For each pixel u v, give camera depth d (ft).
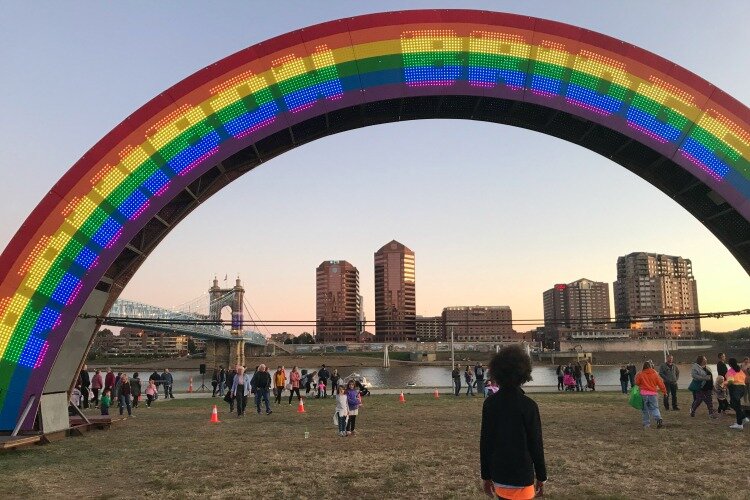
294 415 67.41
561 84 51.21
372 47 51.55
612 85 50.88
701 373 54.70
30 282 46.68
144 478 32.94
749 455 36.50
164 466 36.27
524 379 15.93
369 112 57.93
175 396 112.06
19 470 35.58
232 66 50.49
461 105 57.41
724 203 53.52
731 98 50.47
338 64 51.16
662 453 37.52
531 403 15.62
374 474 32.96
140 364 629.51
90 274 47.83
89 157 48.32
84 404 82.43
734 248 57.21
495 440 15.55
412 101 56.95
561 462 35.14
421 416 62.23
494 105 57.00
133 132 48.98
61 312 47.26
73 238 47.52
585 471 32.65
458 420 58.18
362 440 45.62
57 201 47.60
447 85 51.39
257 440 46.70
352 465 35.65
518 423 15.40
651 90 50.65
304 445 43.60
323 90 50.96
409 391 116.67
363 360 645.10
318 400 91.91
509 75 51.42
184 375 469.98
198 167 49.67
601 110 50.98
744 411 50.08
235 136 50.19
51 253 47.16
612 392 99.45
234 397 72.95
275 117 50.60
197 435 50.31
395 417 61.41
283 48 51.06
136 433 52.06
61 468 36.09
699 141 50.26
